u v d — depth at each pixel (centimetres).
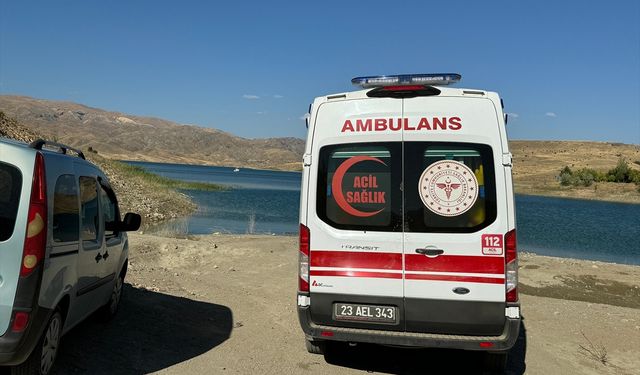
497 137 437
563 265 1235
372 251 443
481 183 432
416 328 439
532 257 1366
